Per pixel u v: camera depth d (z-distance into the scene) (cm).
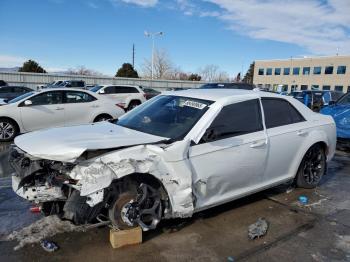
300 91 1906
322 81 6019
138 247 341
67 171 321
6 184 526
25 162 336
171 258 325
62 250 332
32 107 949
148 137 368
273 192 520
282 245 358
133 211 339
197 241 358
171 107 432
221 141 388
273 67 6756
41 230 371
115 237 334
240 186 421
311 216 436
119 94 1789
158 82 4316
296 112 502
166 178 342
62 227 378
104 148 322
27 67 5444
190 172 352
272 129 452
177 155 345
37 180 331
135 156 327
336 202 489
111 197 333
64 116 984
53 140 343
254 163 422
